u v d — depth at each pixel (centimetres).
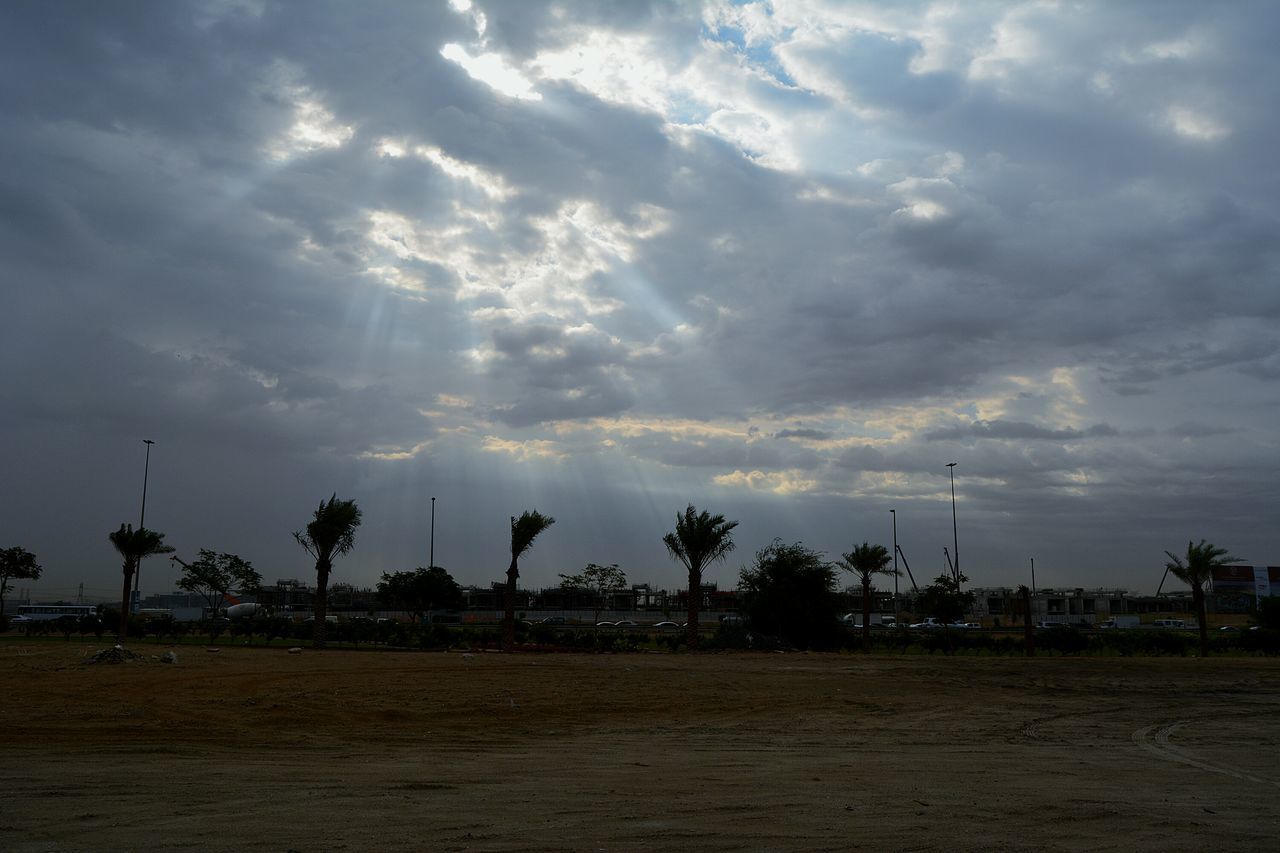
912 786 1080
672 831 788
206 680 2141
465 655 3750
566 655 4125
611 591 10744
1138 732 1831
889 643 5731
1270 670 3881
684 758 1297
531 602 10706
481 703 1892
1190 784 1174
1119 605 12206
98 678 2161
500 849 711
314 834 757
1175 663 4269
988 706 2266
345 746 1345
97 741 1300
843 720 1875
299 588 11094
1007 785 1111
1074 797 1027
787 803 937
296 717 1595
